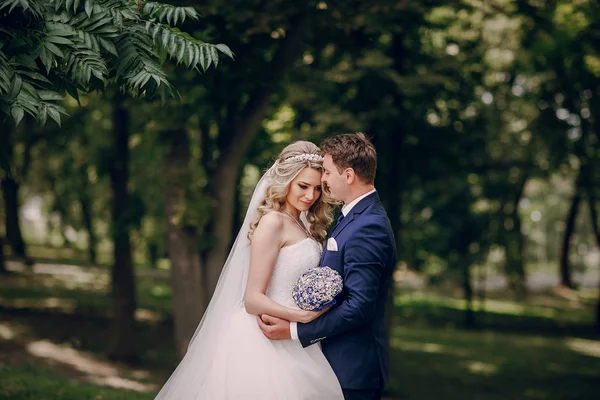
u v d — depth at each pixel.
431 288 27.84
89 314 16.23
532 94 16.22
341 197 3.44
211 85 7.71
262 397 3.35
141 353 13.20
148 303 19.77
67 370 10.34
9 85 3.23
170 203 9.33
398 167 12.19
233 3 6.64
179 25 5.93
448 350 16.55
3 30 3.39
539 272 43.38
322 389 3.37
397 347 16.58
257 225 3.58
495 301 26.17
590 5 12.07
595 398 11.86
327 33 8.43
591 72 13.94
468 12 11.38
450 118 12.82
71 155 18.91
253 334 3.45
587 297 27.97
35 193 27.97
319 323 3.29
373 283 3.28
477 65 13.08
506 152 14.55
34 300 17.62
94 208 28.69
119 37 3.62
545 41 13.52
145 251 28.38
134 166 14.71
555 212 42.78
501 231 20.25
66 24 3.51
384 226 3.35
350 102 11.61
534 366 14.98
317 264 3.53
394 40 11.78
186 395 3.62
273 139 11.82
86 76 3.43
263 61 7.93
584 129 15.61
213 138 12.55
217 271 9.50
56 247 37.38
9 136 14.12
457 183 14.23
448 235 19.86
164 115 8.59
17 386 7.11
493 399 11.49
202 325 3.72
